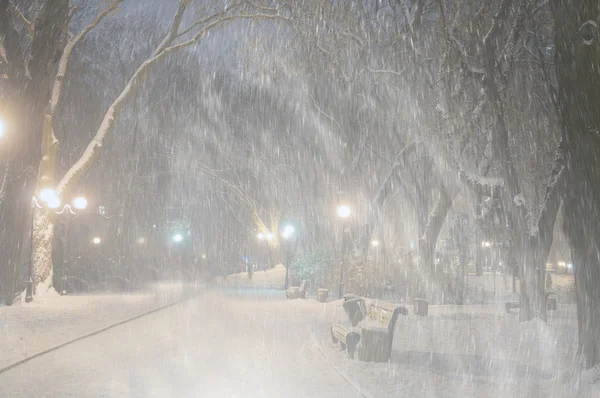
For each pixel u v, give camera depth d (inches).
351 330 458.3
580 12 374.6
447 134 819.4
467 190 1076.5
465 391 336.2
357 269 1183.6
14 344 500.7
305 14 1057.5
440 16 776.3
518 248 729.0
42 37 944.3
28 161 984.9
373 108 1167.6
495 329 653.3
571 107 383.6
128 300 1079.6
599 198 372.5
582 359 374.3
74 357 445.7
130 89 1187.9
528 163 1007.6
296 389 334.0
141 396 314.8
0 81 971.9
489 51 721.6
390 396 319.0
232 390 330.0
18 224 989.8
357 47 1086.4
